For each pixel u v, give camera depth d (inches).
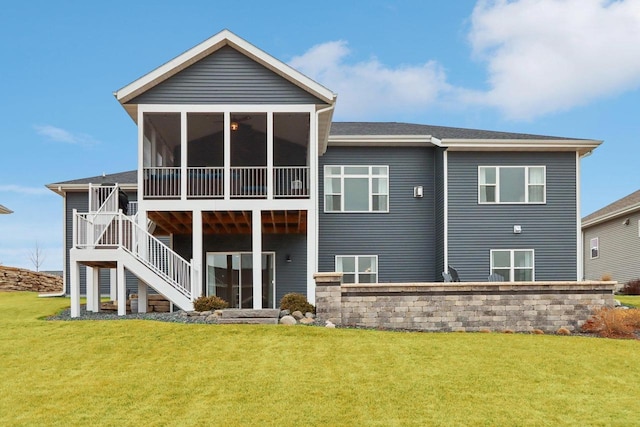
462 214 791.7
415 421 299.1
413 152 826.2
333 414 307.7
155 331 480.7
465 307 543.8
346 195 817.5
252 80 649.6
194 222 633.0
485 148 791.7
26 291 1056.2
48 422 299.7
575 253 797.9
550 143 788.0
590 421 302.8
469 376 374.6
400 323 540.7
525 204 798.5
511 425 296.4
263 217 674.2
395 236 816.9
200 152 741.9
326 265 810.2
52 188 968.3
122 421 300.2
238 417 303.9
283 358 407.8
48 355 423.5
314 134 647.1
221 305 578.2
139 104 641.6
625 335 523.5
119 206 714.2
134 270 589.3
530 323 545.3
